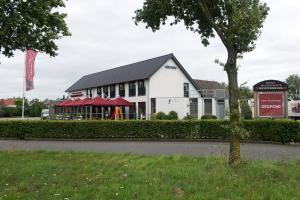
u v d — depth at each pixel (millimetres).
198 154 13883
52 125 23094
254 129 19531
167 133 21750
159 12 11250
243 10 9781
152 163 11000
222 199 6605
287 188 7242
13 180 8844
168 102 42500
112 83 49344
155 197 6750
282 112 22312
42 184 8227
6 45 14070
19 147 17672
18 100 81375
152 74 43125
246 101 9977
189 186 7512
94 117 45875
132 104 40281
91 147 17625
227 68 10078
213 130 20953
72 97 63750
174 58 44938
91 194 7133
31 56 32438
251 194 6820
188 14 11469
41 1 13695
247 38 9883
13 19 13062
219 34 10188
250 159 11672
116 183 8023
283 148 16266
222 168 9219
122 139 22062
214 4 10672
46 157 13000
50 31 14727
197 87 47094
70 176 9148
